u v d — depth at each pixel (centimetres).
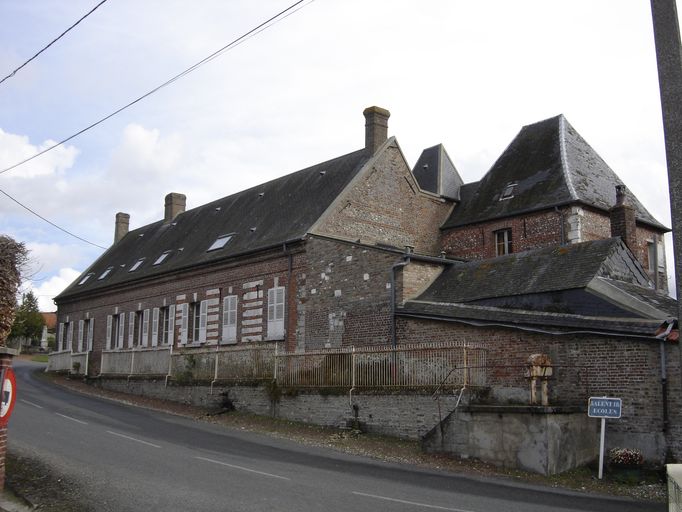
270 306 2616
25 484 1048
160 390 2648
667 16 922
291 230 2655
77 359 3591
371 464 1402
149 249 3891
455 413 1495
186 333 3098
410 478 1250
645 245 2809
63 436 1562
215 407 2303
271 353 2167
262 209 3122
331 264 2341
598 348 1523
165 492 1034
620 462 1353
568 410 1400
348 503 994
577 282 1688
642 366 1442
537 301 1758
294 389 2003
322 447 1611
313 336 2362
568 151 2786
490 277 1973
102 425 1820
